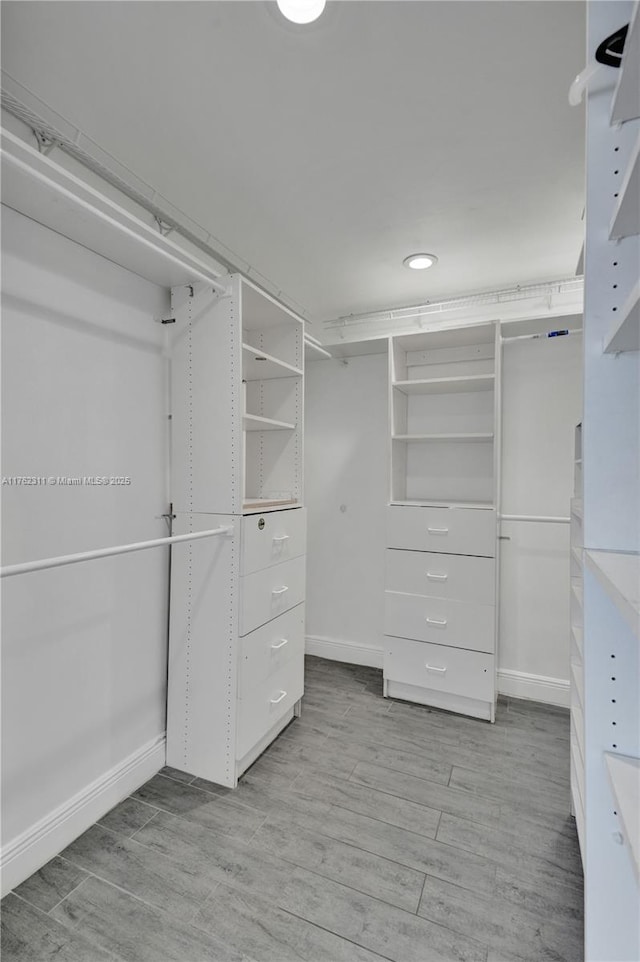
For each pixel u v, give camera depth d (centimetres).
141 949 121
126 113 139
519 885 141
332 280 257
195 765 191
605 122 86
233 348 185
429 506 256
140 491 185
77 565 160
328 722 238
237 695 184
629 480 87
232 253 226
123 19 109
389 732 229
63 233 153
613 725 85
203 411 191
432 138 149
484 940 125
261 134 148
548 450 265
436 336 266
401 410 290
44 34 113
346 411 321
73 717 158
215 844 155
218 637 187
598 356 88
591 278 88
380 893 138
